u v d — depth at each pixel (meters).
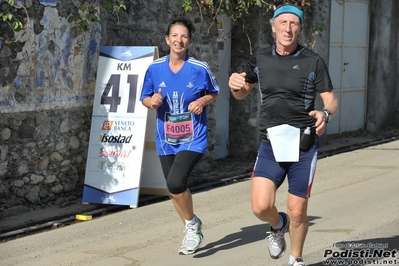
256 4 16.78
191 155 9.73
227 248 10.11
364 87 23.53
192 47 16.03
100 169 13.02
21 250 10.27
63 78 13.03
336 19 21.78
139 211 12.66
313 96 8.05
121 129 13.01
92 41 13.59
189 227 9.85
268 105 8.11
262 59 8.16
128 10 14.53
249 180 15.79
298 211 8.02
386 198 13.27
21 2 12.06
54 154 13.01
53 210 12.55
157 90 9.99
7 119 12.02
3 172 12.05
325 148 20.12
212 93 10.01
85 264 9.50
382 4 23.52
